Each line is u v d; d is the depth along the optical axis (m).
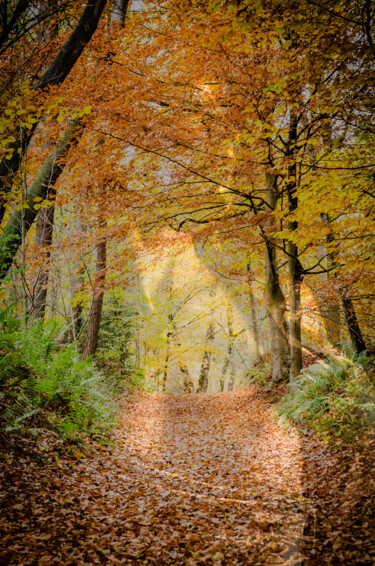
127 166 10.55
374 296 10.53
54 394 6.73
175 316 23.94
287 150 8.62
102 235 11.06
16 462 4.82
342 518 3.92
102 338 15.97
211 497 5.49
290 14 5.22
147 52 9.31
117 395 14.08
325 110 6.96
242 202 12.12
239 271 16.09
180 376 26.16
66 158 8.62
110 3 10.60
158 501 5.20
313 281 13.66
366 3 5.41
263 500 5.19
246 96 7.97
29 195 7.00
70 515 4.21
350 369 8.64
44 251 10.07
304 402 8.73
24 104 5.73
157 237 11.74
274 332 12.71
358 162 7.27
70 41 6.15
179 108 9.62
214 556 3.74
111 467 6.21
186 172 10.50
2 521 3.69
